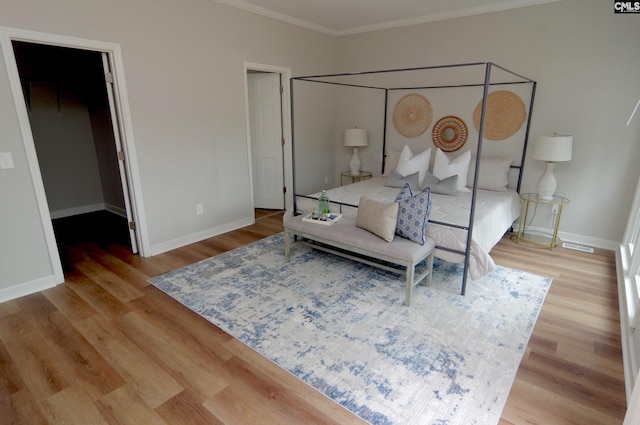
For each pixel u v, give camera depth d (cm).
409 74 491
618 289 288
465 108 452
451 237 283
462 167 410
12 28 254
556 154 355
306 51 505
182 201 387
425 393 184
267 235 429
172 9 345
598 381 191
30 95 460
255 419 169
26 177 274
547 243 395
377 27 501
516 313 257
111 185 518
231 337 231
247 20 418
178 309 264
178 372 200
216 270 330
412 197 281
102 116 483
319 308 264
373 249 277
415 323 245
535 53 393
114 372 200
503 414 170
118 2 306
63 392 186
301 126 529
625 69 348
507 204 369
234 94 420
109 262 349
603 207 381
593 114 371
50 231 291
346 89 562
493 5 406
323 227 313
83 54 475
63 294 286
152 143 350
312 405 177
